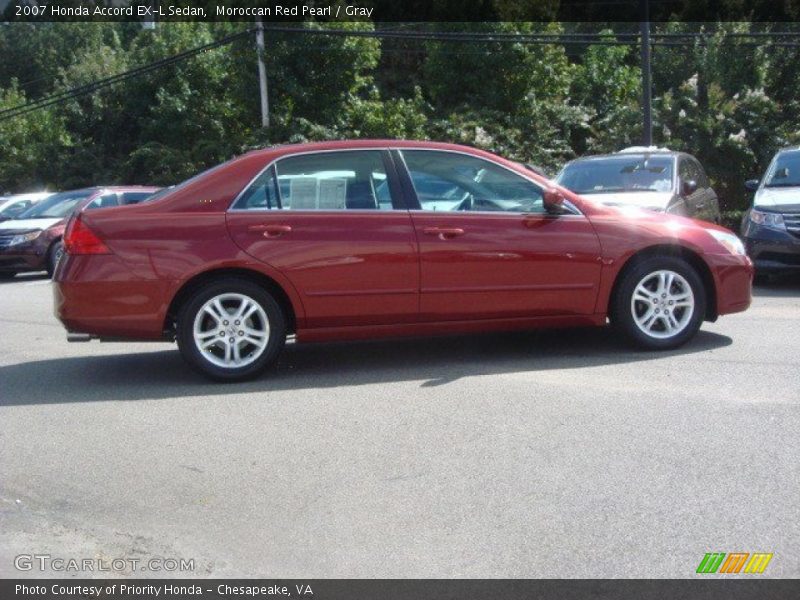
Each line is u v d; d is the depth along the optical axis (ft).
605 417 19.21
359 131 88.79
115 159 113.50
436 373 23.47
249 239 22.65
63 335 32.07
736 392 20.79
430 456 17.33
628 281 24.59
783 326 28.78
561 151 93.40
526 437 18.15
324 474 16.65
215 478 16.66
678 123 76.28
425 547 13.80
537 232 23.89
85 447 18.54
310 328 23.17
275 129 86.02
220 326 22.86
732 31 80.38
